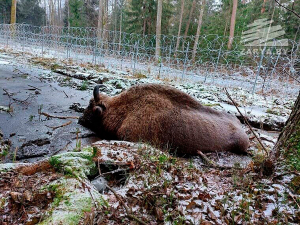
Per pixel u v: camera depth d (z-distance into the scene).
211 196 2.38
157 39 15.77
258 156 3.76
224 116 4.39
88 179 2.41
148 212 2.10
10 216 1.81
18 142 3.89
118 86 8.66
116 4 34.19
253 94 9.84
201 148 3.85
